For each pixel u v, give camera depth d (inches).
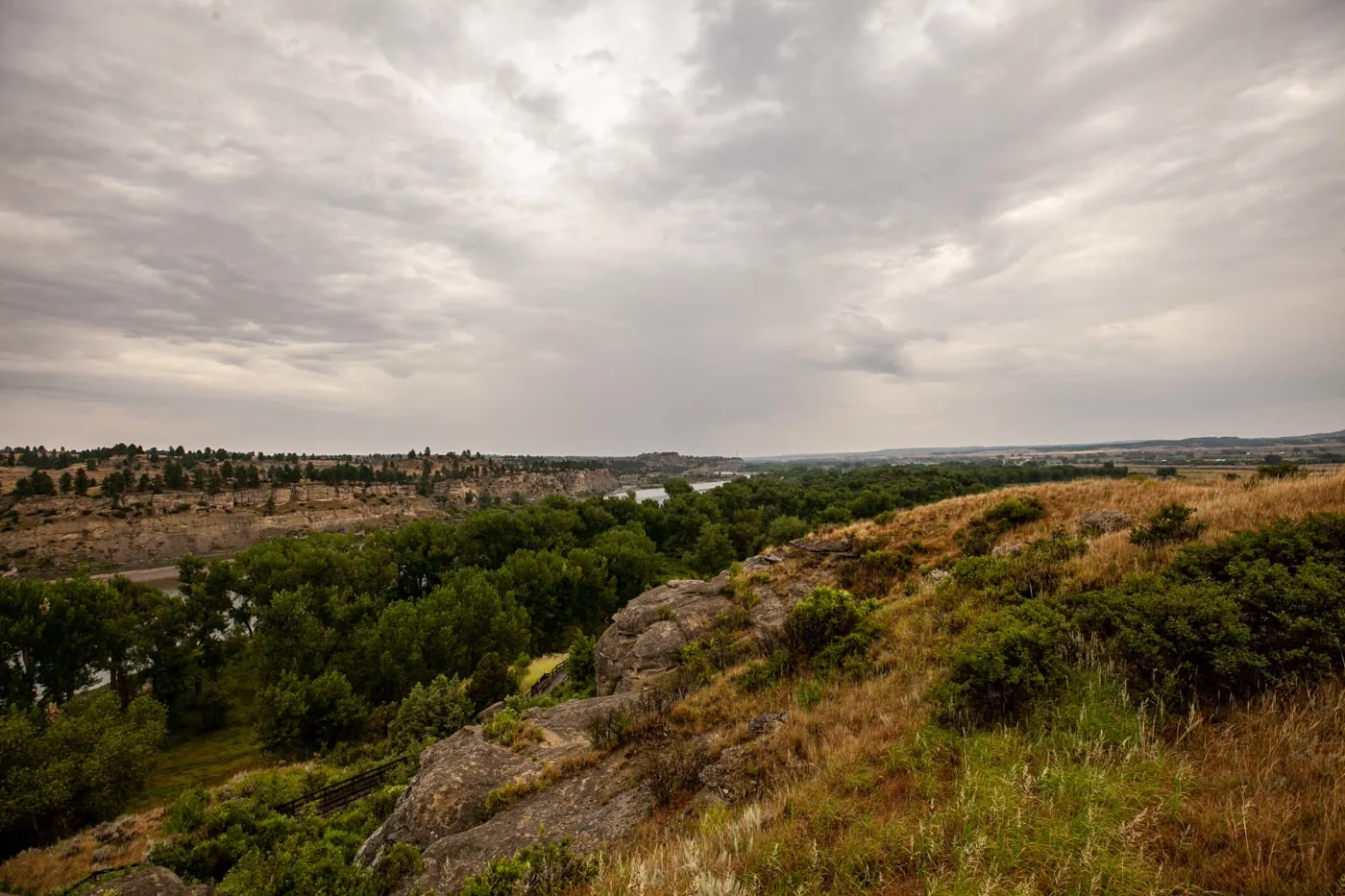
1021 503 743.7
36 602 1535.4
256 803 735.7
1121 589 346.0
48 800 917.8
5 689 1460.4
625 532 2699.3
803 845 209.0
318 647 1598.2
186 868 549.6
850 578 773.3
